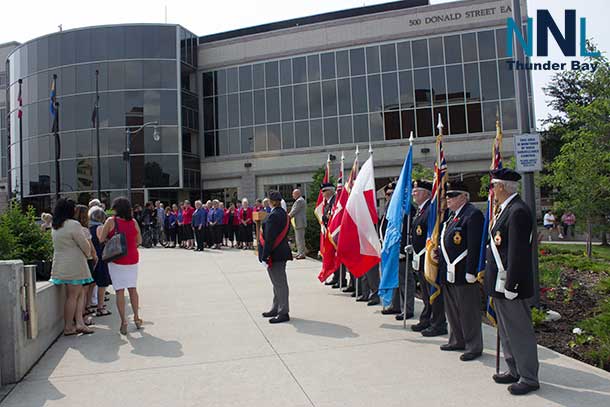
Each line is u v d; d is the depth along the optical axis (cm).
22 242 866
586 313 721
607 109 1198
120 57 3180
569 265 1165
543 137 2925
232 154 3338
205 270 1275
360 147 3056
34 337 523
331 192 977
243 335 644
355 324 692
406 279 673
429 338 617
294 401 423
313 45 3184
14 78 3488
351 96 3097
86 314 771
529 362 432
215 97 3394
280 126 3234
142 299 909
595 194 1248
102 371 518
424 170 1708
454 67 2944
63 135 3183
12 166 3541
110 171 3130
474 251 506
